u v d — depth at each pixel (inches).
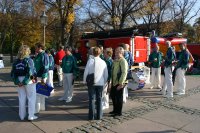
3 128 259.0
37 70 313.4
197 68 885.2
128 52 394.9
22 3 1496.1
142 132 252.7
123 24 1257.4
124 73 290.5
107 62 313.7
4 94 426.9
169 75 416.2
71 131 251.6
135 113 318.0
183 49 434.6
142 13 1269.7
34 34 1599.4
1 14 1472.7
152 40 716.0
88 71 282.4
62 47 519.2
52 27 1354.6
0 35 1540.4
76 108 338.3
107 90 308.8
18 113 312.7
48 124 271.9
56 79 586.2
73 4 1111.6
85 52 687.1
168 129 262.4
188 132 255.1
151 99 399.9
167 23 1505.9
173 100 394.3
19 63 273.6
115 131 253.9
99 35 660.7
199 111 331.6
